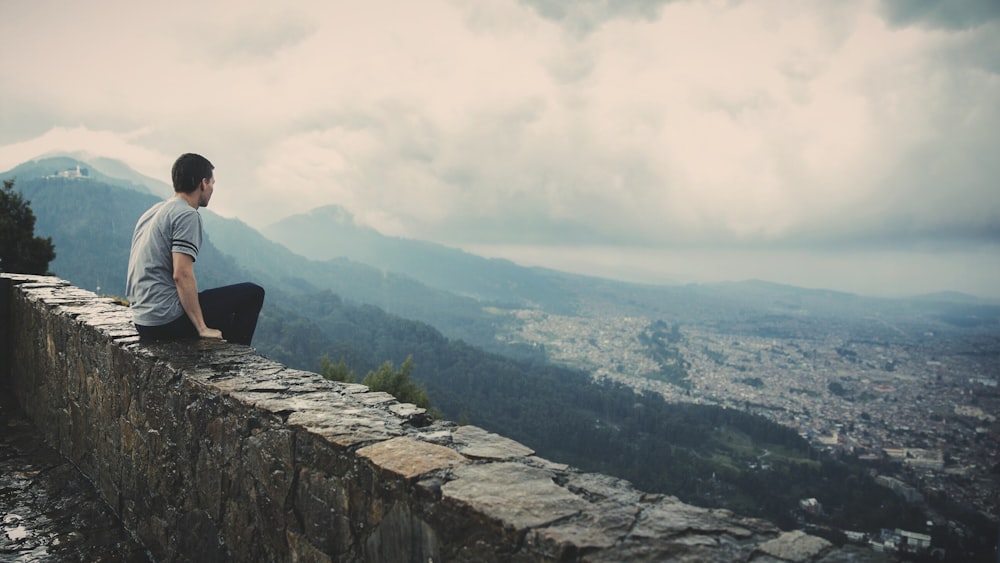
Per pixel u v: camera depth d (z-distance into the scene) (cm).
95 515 382
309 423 228
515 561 147
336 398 268
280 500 237
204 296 399
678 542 141
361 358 8912
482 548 155
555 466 195
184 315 373
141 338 369
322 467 216
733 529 150
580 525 148
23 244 1628
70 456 457
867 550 139
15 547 338
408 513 180
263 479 247
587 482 181
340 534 208
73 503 396
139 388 341
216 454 278
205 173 382
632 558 132
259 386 280
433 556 171
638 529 147
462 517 161
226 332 418
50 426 495
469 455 201
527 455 205
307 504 223
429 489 171
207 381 286
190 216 364
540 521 149
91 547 345
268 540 246
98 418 402
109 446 388
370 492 195
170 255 366
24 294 551
